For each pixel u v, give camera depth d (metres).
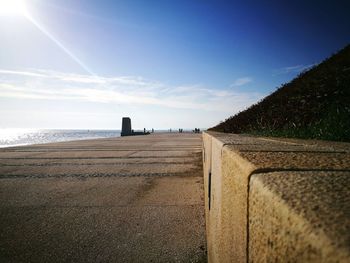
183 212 4.52
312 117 6.38
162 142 21.45
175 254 3.17
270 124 7.91
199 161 9.94
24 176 7.55
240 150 1.16
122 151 13.87
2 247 3.41
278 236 0.48
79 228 3.94
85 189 6.09
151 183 6.57
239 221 0.81
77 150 14.62
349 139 3.78
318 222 0.37
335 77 9.17
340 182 0.59
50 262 3.05
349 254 0.28
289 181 0.61
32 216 4.43
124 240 3.54
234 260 0.90
